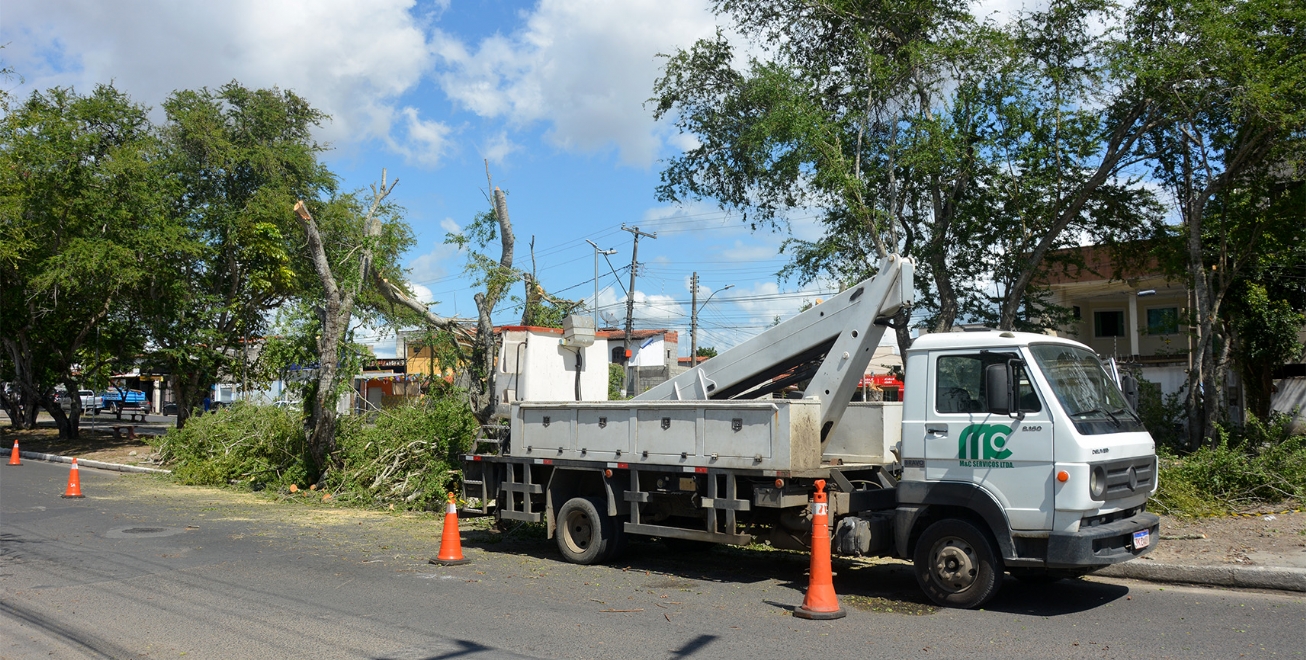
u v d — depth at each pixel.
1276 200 18.62
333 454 16.56
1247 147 16.84
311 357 18.00
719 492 8.71
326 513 14.15
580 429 10.05
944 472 7.49
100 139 26.48
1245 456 12.73
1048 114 17.36
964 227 18.83
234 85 28.33
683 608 7.50
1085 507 6.71
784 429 8.12
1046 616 7.09
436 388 16.84
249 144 28.31
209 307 27.44
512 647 6.19
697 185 20.78
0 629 6.68
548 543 11.44
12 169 24.97
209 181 27.69
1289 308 21.83
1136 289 31.02
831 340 9.08
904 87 18.17
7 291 26.78
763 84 17.31
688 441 8.90
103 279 24.89
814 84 18.55
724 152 19.94
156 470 20.30
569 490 10.34
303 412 17.56
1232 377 25.53
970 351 7.50
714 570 9.47
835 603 7.14
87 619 7.00
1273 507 11.58
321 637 6.46
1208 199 19.73
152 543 11.02
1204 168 17.78
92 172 25.34
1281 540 9.51
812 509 7.38
